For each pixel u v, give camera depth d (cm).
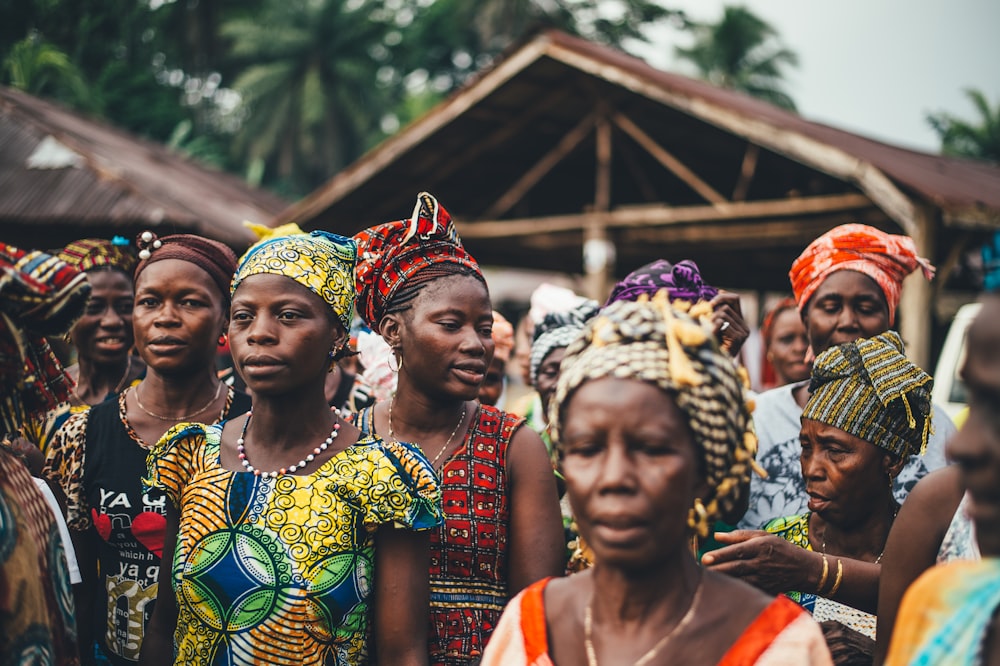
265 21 3953
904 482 282
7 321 176
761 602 145
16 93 1429
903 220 789
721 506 147
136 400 286
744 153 1162
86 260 344
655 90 938
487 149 1180
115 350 349
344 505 207
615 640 145
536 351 342
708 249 1388
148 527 263
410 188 1242
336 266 226
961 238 874
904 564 188
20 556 171
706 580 149
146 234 286
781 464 296
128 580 265
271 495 208
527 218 1448
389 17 4194
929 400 236
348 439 221
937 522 184
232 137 3966
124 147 1468
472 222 1355
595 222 1127
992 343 116
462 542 232
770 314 407
